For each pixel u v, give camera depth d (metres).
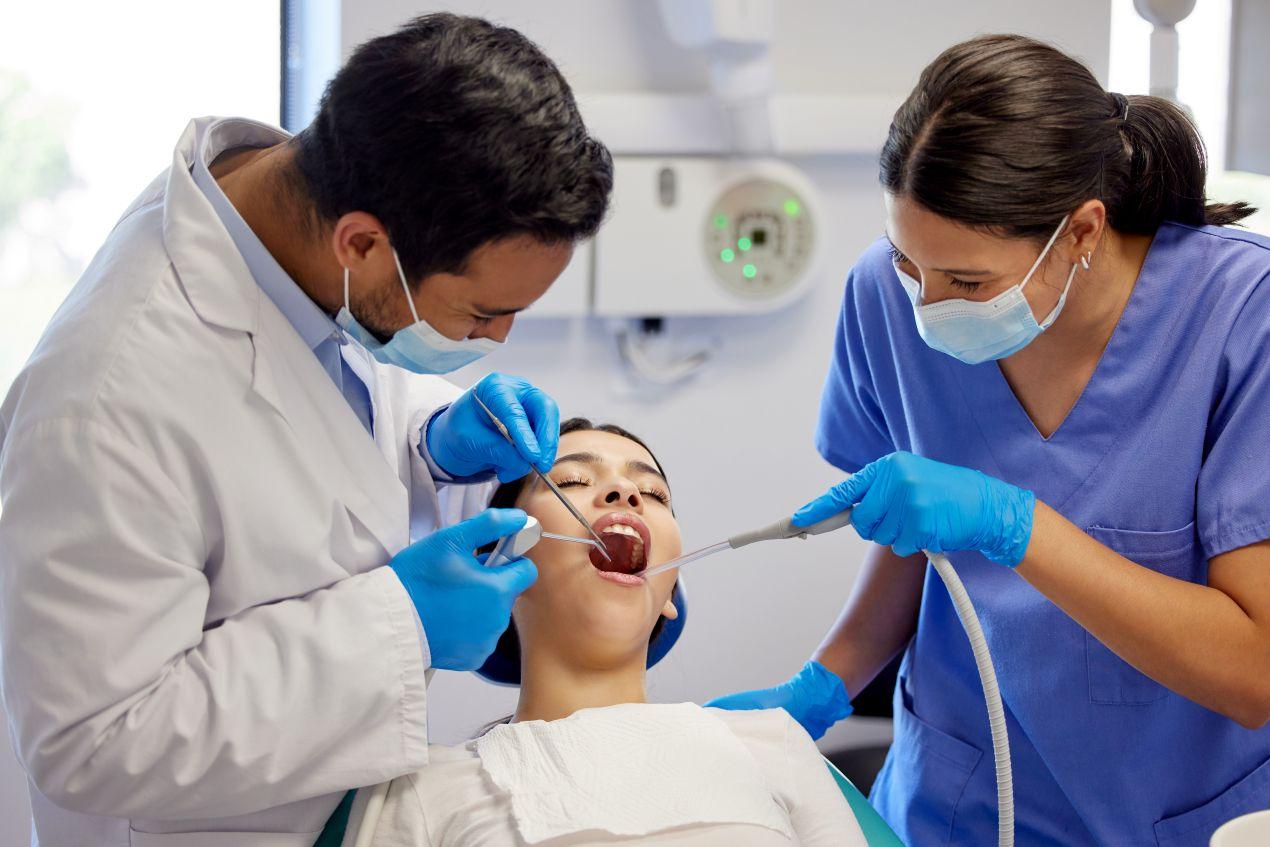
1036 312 1.27
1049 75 1.18
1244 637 1.19
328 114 1.10
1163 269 1.35
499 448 1.43
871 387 1.61
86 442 1.09
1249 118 2.59
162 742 1.10
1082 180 1.18
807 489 2.46
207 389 1.16
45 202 2.27
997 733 1.27
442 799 1.32
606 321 2.32
